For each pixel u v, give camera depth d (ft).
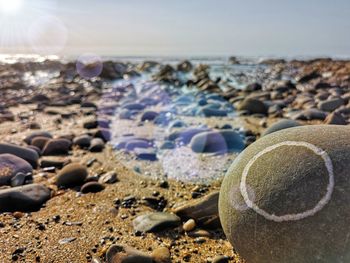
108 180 1.25
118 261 0.72
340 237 0.55
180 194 1.15
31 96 3.39
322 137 0.65
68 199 1.10
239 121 2.18
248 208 0.64
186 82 4.41
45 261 0.77
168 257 0.77
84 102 2.89
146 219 0.94
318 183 0.59
